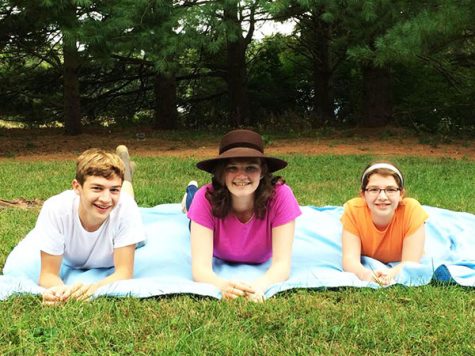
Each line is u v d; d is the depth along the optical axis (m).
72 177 9.48
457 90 19.67
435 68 19.33
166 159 12.47
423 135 17.41
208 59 22.45
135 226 4.05
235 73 20.69
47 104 24.17
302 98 24.44
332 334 3.25
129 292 3.69
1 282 3.90
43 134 19.05
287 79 24.30
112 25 13.76
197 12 14.16
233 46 20.53
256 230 4.26
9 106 23.86
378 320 3.41
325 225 5.56
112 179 3.78
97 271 4.27
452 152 14.20
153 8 14.50
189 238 5.16
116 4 14.24
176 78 22.47
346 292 3.85
